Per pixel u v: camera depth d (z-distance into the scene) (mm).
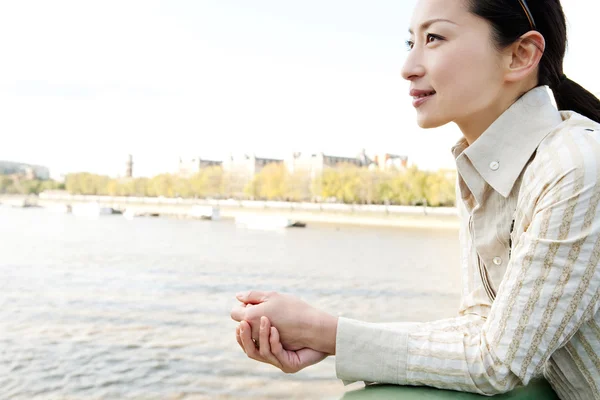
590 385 898
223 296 20922
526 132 945
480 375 859
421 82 998
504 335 846
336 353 938
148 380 11320
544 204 846
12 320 16609
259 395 10320
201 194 112938
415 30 1006
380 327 953
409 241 48406
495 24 928
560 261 817
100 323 16406
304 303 987
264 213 86188
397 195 84500
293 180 101125
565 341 854
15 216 80438
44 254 33438
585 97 1057
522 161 941
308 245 42688
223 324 16422
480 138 973
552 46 982
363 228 66000
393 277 25672
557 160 853
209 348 13719
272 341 949
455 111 978
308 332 955
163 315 17578
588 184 808
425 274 26969
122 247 38719
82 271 26953
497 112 978
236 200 104562
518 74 943
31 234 48406
